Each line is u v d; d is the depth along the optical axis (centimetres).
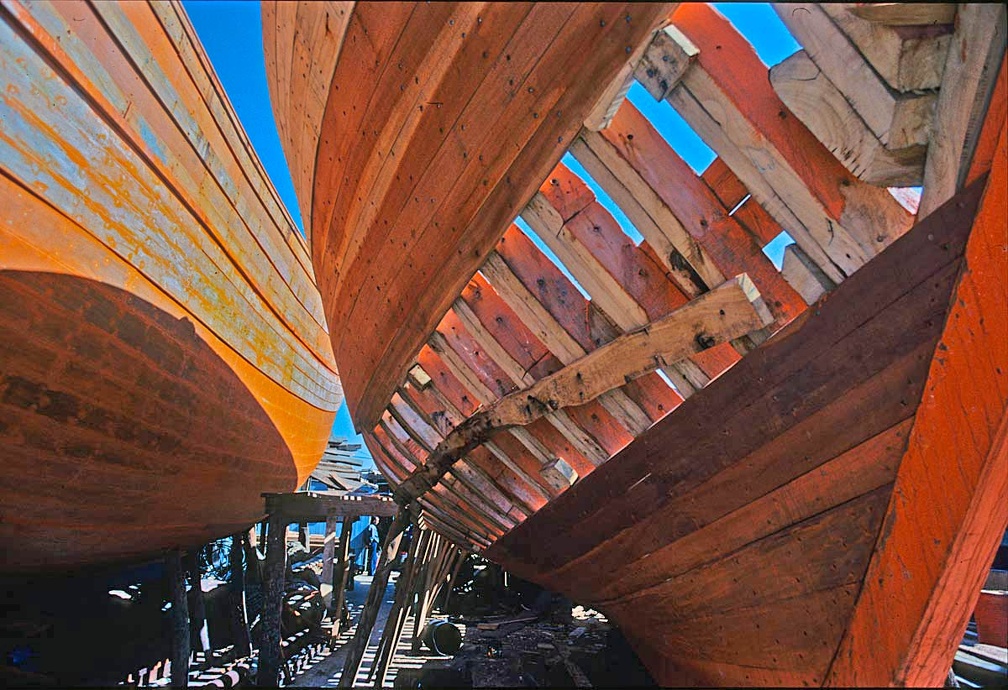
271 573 566
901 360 159
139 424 400
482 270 215
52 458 336
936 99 133
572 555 309
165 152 397
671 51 151
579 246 193
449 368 273
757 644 238
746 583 226
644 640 345
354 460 1527
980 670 528
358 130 217
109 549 451
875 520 179
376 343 299
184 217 426
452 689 536
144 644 605
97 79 326
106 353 351
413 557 602
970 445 151
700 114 161
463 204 202
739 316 174
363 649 471
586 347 217
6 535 341
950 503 159
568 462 285
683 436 216
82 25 312
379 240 244
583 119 163
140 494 434
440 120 191
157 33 384
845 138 145
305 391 769
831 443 180
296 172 297
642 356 197
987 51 118
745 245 181
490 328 240
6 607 550
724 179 183
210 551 849
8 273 277
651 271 198
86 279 324
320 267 347
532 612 920
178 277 423
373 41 189
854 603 193
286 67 233
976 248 137
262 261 579
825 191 155
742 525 215
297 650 644
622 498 251
